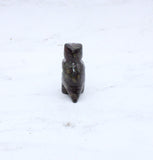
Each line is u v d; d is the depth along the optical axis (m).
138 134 0.46
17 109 0.48
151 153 0.44
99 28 0.65
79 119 0.47
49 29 0.65
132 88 0.52
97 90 0.51
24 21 0.66
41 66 0.56
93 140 0.45
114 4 0.71
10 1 0.70
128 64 0.57
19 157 0.43
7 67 0.56
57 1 0.70
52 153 0.44
